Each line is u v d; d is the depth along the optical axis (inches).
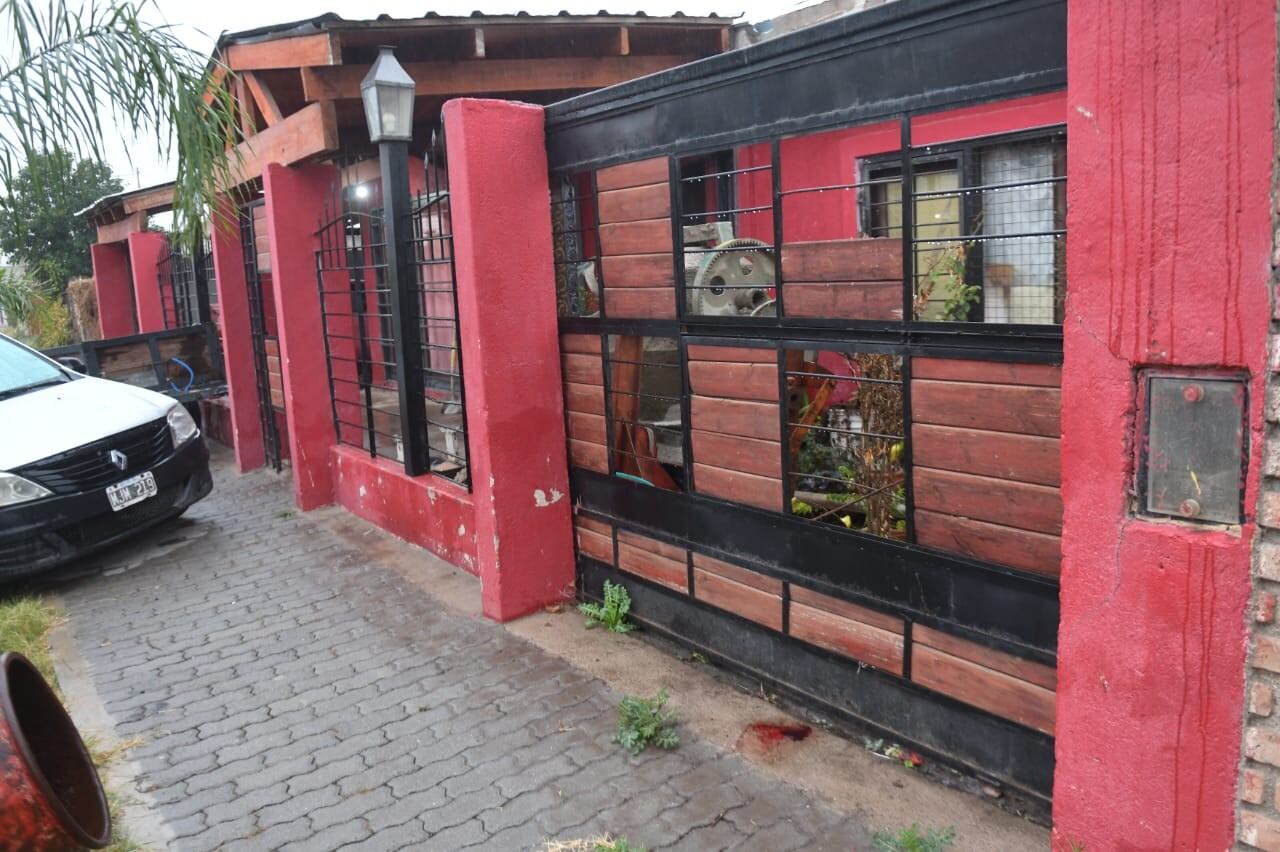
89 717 166.4
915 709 133.5
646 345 192.9
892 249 124.4
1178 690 82.4
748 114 140.9
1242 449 76.5
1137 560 83.7
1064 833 94.5
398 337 238.1
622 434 186.1
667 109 155.1
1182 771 83.4
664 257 162.7
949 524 123.9
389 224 230.5
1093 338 84.6
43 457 233.0
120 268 530.3
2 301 290.2
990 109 190.5
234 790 139.6
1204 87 74.4
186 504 267.0
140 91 145.5
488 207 180.7
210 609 218.2
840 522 149.0
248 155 295.3
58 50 143.6
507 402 188.4
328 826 128.7
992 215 192.5
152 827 130.9
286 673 179.6
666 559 176.6
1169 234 78.0
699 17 261.4
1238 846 81.3
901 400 131.9
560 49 263.3
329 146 238.4
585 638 185.0
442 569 231.0
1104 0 79.6
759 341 147.1
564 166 182.7
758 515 153.8
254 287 332.8
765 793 130.0
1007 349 113.4
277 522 286.7
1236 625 78.0
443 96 268.8
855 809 124.7
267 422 346.6
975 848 114.8
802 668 150.8
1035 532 114.2
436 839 124.2
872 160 229.0
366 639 193.2
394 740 151.1
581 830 124.0
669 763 138.9
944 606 126.9
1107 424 84.5
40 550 231.6
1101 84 80.8
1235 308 75.0
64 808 101.3
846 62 125.3
